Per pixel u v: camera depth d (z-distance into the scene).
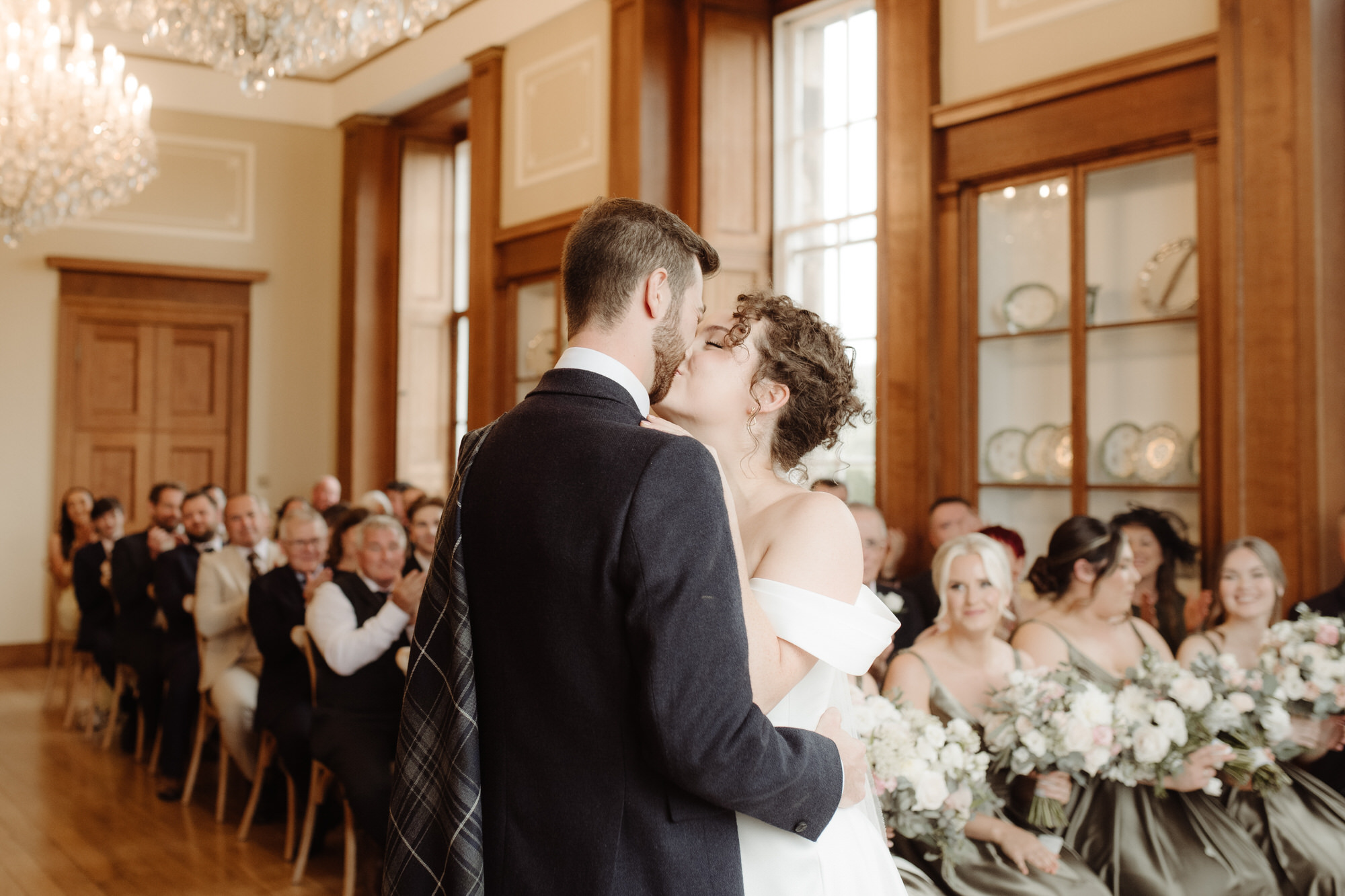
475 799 1.31
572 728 1.27
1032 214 4.83
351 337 9.37
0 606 8.68
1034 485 4.80
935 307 5.12
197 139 9.31
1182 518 4.29
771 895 1.38
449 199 9.55
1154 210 4.41
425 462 9.40
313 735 4.04
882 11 5.27
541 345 7.47
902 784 2.33
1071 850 2.60
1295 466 3.78
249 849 4.54
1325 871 2.77
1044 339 4.80
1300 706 2.93
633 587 1.23
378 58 9.05
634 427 1.30
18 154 5.49
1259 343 3.89
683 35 6.41
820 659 1.53
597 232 1.41
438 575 1.41
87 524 7.23
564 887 1.26
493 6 7.78
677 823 1.27
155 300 9.17
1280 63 3.84
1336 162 3.83
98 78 6.06
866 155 5.86
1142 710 2.70
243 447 9.43
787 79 6.34
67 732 6.65
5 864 4.31
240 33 4.61
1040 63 4.74
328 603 4.12
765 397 1.64
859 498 5.71
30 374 8.80
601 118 6.88
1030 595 4.59
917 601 4.44
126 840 4.64
